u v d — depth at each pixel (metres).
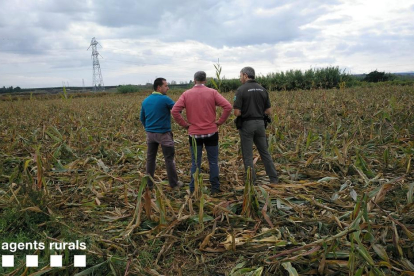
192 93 4.62
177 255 3.24
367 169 5.05
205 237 3.40
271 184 4.73
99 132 8.70
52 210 4.01
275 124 8.62
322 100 12.60
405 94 13.70
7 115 14.16
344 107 10.48
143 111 5.01
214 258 3.12
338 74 26.45
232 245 3.16
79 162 6.20
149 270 2.90
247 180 3.77
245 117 4.88
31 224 3.63
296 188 4.64
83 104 17.41
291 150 6.80
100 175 5.09
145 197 3.77
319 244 2.78
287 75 27.31
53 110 15.45
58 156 6.76
